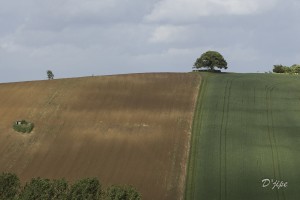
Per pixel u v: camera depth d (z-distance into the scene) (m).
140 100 103.31
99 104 101.50
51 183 51.62
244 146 80.12
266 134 84.94
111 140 84.69
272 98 104.75
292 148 78.94
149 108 98.56
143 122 91.69
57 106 101.06
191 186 68.00
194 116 94.00
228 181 68.81
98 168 75.06
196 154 77.94
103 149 81.44
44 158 79.50
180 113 95.69
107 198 49.38
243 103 101.44
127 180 70.69
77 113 97.12
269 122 90.56
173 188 67.81
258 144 80.88
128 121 92.38
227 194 65.06
